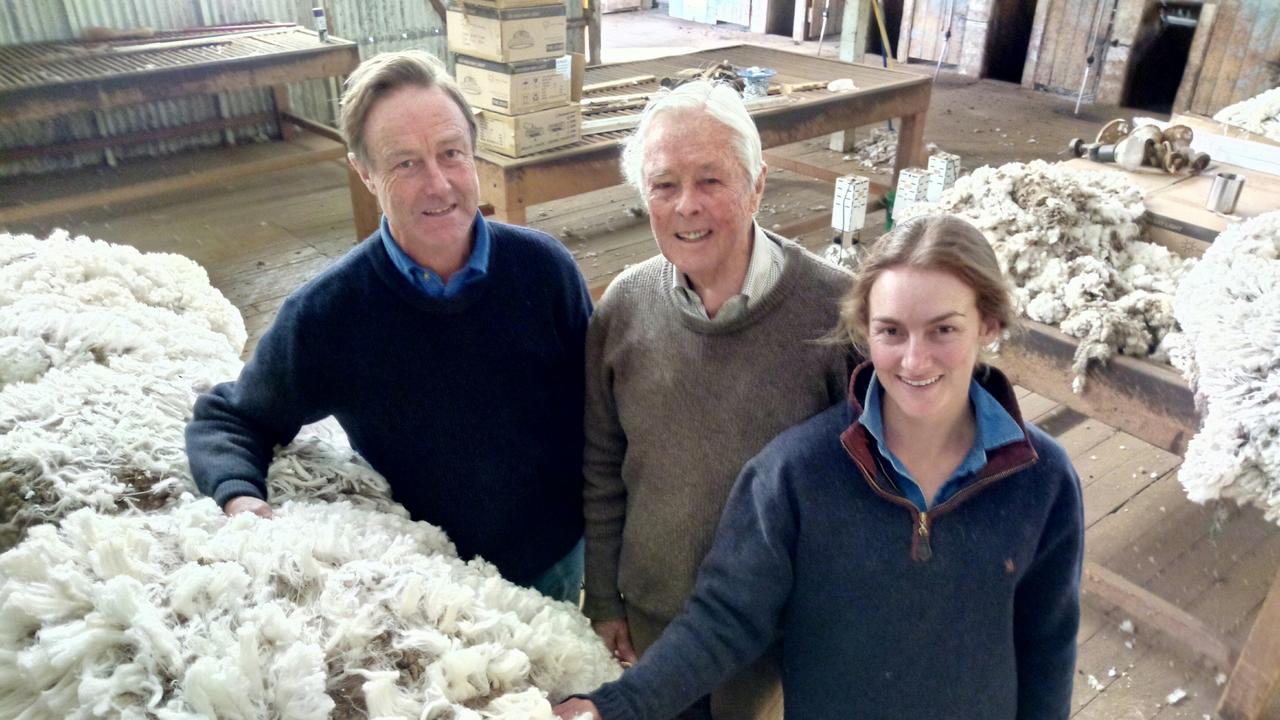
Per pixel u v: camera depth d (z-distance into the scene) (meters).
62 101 3.47
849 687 1.10
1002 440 0.99
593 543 1.43
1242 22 6.15
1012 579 1.02
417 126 1.13
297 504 1.14
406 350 1.25
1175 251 2.46
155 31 4.45
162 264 1.75
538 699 0.88
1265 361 1.53
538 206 4.65
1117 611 2.19
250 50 4.11
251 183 4.91
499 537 1.41
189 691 0.76
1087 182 2.49
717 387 1.20
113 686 0.77
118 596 0.82
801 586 1.09
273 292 3.66
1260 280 1.66
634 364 1.27
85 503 1.06
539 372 1.35
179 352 1.49
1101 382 1.94
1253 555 2.38
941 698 1.07
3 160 4.61
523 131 3.02
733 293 1.18
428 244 1.19
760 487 1.09
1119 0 6.74
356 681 0.85
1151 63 7.04
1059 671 1.11
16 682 0.81
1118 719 1.93
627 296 1.29
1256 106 3.51
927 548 1.01
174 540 0.95
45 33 4.50
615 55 8.22
